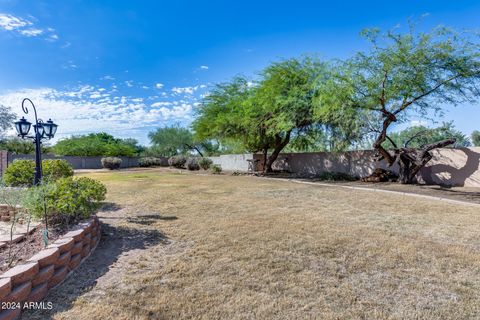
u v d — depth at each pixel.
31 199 3.60
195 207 6.25
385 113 10.89
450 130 13.56
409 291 2.50
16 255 2.97
